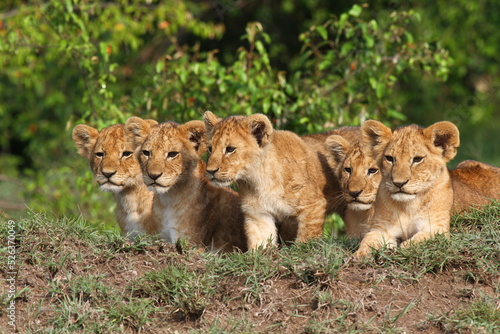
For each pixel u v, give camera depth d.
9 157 23.83
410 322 7.93
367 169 10.48
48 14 16.64
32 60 19.44
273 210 10.59
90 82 15.66
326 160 11.30
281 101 14.73
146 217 11.23
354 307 8.05
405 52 15.75
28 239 9.28
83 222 10.46
